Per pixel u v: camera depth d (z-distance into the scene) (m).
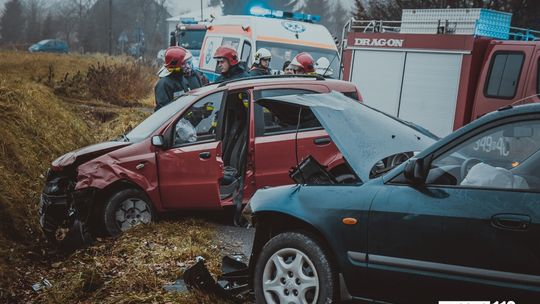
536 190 3.94
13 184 8.89
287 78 8.30
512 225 3.88
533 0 19.69
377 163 4.95
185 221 7.89
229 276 5.54
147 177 7.73
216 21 15.84
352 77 13.70
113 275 6.27
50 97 13.23
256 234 5.06
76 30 72.62
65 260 7.25
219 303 5.20
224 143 8.27
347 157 4.72
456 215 4.07
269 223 5.05
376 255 4.38
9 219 7.99
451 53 11.93
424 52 12.37
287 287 4.76
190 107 7.95
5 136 9.80
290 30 14.21
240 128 8.28
